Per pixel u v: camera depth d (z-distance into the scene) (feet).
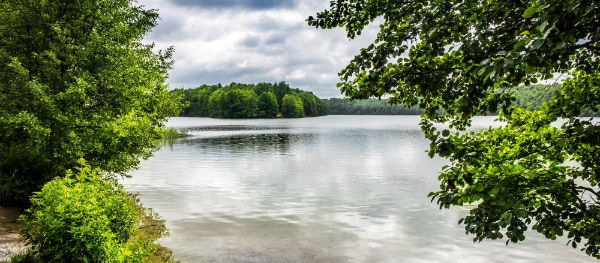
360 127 320.70
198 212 54.39
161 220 49.96
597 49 12.30
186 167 98.73
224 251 38.58
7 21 49.44
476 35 12.71
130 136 52.65
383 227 47.44
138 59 60.85
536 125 16.96
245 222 49.52
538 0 9.37
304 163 106.52
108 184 31.65
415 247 40.37
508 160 16.70
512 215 13.80
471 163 15.89
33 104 46.55
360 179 81.61
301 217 52.11
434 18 13.56
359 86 16.93
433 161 109.60
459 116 18.80
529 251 38.83
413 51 15.19
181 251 38.32
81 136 50.60
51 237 24.48
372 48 15.55
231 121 467.93
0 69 49.06
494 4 12.99
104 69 51.26
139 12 63.26
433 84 15.43
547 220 15.23
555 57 9.85
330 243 41.52
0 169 46.83
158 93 61.41
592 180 16.31
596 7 9.26
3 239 33.27
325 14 17.83
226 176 85.40
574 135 13.42
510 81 13.12
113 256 24.97
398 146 155.63
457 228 46.75
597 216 14.99
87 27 52.47
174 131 216.95
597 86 15.48
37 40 50.75
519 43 9.85
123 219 30.19
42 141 48.96
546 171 15.15
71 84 46.85
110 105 54.44
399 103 19.21
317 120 514.27
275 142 175.32
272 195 66.03
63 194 26.04
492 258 37.35
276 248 39.68
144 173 88.99
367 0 17.34
